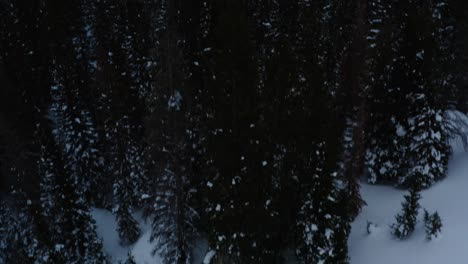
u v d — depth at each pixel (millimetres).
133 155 29453
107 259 28547
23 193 26688
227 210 20562
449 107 30297
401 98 26953
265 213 20406
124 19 38750
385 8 31500
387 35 29156
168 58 21812
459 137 30859
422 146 26219
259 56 24609
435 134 26031
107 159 33312
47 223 26891
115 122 28859
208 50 23250
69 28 40875
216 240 21531
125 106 29000
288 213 21547
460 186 25516
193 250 25578
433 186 26547
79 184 33188
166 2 24906
